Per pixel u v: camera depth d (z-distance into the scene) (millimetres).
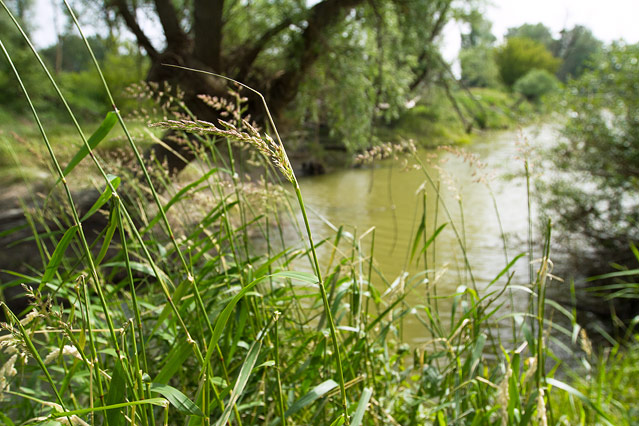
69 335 1160
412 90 12789
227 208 1896
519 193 11680
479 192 11664
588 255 6875
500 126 18938
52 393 1955
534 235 8141
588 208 6711
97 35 8172
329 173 14406
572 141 6887
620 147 6695
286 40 8547
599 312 5801
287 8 8422
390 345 2533
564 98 7238
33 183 7055
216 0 7125
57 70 16156
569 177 7312
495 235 8562
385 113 9891
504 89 28016
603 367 3055
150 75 7016
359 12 8992
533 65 46094
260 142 917
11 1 16719
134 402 1040
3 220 6098
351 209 10352
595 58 7266
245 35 9328
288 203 2133
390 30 9016
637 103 6730
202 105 6145
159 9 7219
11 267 5047
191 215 2557
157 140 2143
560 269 6848
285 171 951
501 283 6336
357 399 1883
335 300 1807
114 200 1139
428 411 2062
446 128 17047
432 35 10219
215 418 1639
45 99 15211
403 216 9867
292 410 1387
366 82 8758
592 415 2670
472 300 1972
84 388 1677
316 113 9297
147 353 1943
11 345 1092
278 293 2070
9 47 15609
